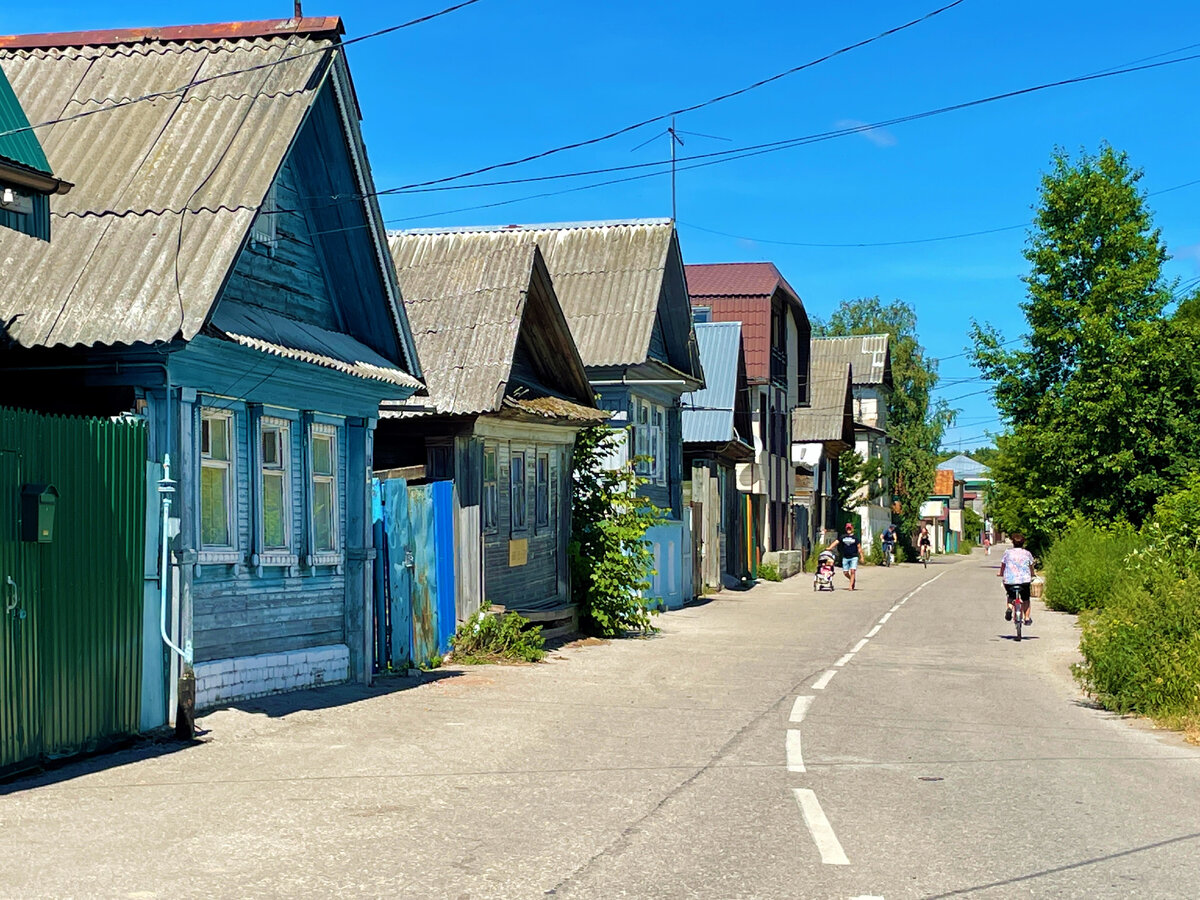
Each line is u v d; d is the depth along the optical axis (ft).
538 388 71.77
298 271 47.19
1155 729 40.01
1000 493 138.62
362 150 47.44
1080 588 96.99
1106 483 116.98
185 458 36.73
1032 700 47.26
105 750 32.45
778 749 34.50
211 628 39.55
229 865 21.11
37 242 38.06
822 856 22.20
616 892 19.69
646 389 100.83
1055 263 119.65
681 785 29.04
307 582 45.50
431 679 50.21
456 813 25.64
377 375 46.75
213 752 32.68
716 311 160.15
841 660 61.52
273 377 41.60
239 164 39.83
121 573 33.27
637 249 99.86
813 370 206.39
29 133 34.60
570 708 42.63
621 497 76.13
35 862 21.06
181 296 35.88
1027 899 19.49
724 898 19.43
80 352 35.55
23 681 28.71
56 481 30.14
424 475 61.87
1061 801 27.61
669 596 101.81
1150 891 20.02
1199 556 62.44
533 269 67.67
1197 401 114.62
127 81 44.21
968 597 118.73
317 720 38.45
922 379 259.39
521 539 69.00
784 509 174.60
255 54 44.14
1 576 27.76
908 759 33.14
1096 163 120.16
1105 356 116.98
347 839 23.17
